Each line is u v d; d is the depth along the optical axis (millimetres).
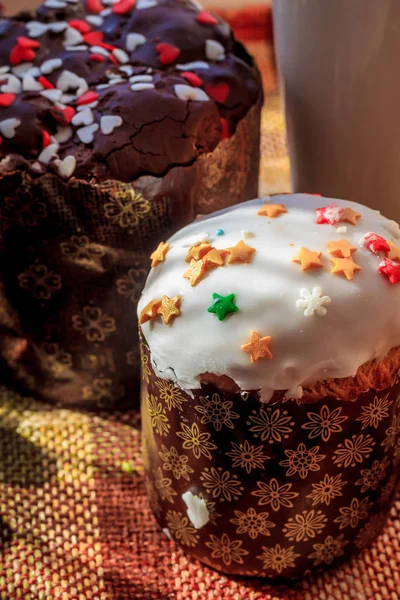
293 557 378
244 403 338
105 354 449
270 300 335
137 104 405
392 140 432
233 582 397
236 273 343
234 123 428
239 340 333
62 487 436
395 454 372
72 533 417
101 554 408
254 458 350
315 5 416
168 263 362
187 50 441
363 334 335
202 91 422
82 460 447
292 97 460
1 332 461
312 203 376
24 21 457
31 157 402
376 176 448
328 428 343
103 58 432
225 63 444
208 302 341
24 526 419
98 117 406
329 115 445
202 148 413
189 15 455
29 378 471
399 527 412
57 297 434
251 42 750
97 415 470
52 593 394
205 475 363
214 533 378
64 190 401
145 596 394
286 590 393
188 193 408
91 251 417
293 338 332
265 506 362
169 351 346
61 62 427
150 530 417
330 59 427
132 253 417
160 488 391
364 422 347
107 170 398
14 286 436
